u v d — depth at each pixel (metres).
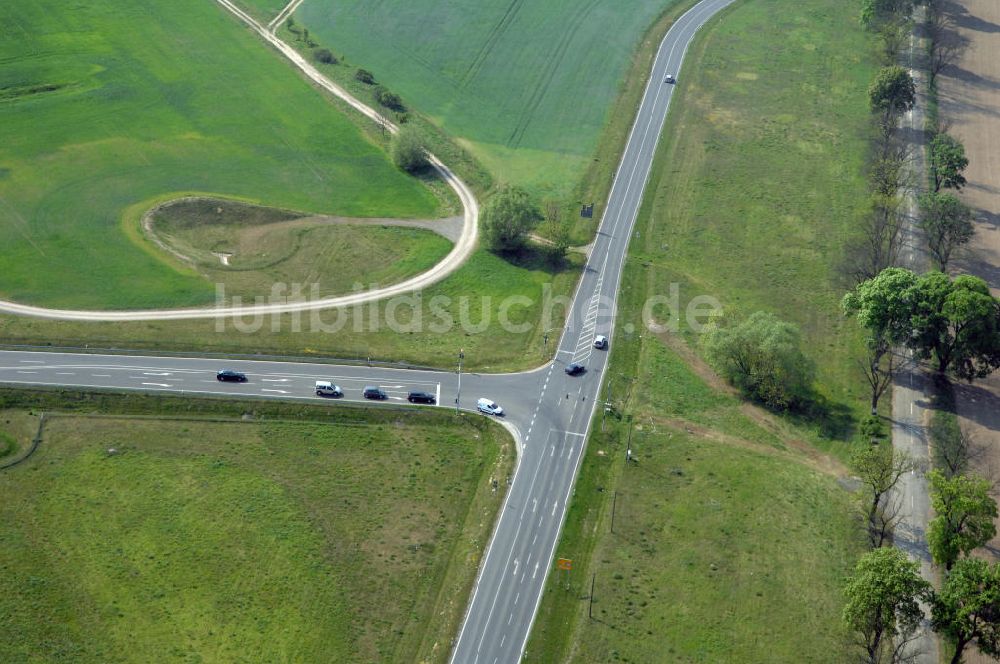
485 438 197.00
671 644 157.88
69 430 194.38
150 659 155.38
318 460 190.75
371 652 157.38
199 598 164.75
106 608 162.75
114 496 181.50
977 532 161.75
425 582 168.62
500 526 178.25
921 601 159.00
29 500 180.12
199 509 179.62
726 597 165.12
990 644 148.12
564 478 188.50
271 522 177.75
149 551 172.00
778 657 155.62
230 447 192.88
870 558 153.38
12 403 198.62
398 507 181.62
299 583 167.50
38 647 156.75
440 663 155.75
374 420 199.88
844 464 193.00
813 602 164.38
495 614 163.25
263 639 158.75
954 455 190.62
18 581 166.25
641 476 188.62
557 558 172.75
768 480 187.88
